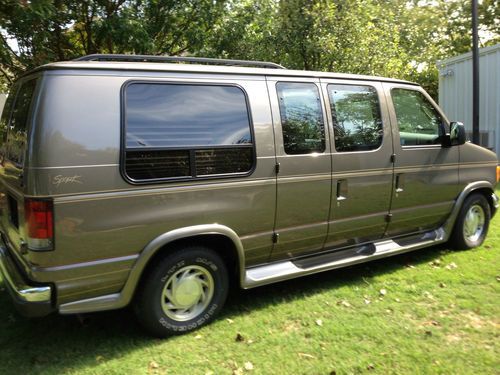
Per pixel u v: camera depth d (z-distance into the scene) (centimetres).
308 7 1148
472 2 927
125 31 764
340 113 436
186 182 342
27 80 344
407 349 336
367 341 348
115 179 313
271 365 316
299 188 404
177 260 346
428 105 517
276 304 412
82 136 302
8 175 347
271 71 397
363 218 458
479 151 560
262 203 384
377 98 468
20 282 308
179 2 864
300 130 406
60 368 312
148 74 334
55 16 736
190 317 361
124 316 391
